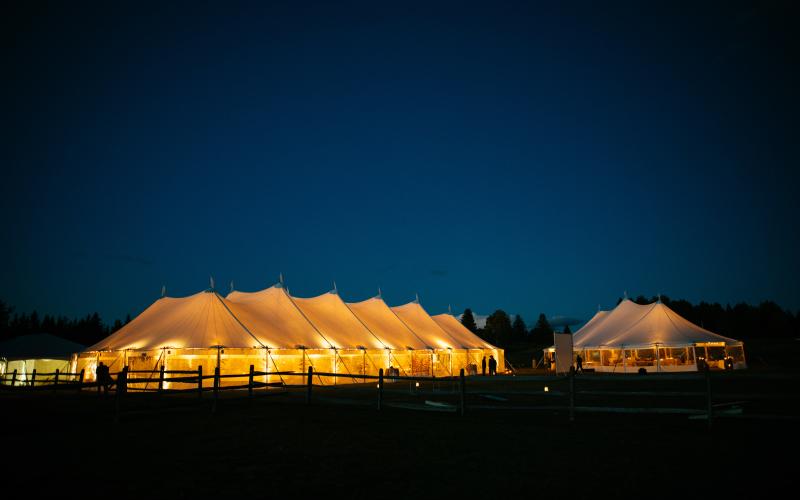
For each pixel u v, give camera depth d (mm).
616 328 41344
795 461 8172
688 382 25219
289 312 31469
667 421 12289
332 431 11523
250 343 26297
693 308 91562
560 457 8703
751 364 43781
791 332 78562
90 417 14156
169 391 14148
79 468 7961
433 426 12148
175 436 10906
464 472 7754
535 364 52656
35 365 33750
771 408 14648
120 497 6512
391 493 6715
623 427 11586
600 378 13367
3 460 8492
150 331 26984
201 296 28297
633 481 7203
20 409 16359
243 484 7121
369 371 31875
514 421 12914
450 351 38219
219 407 16266
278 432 11398
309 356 28641
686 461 8281
